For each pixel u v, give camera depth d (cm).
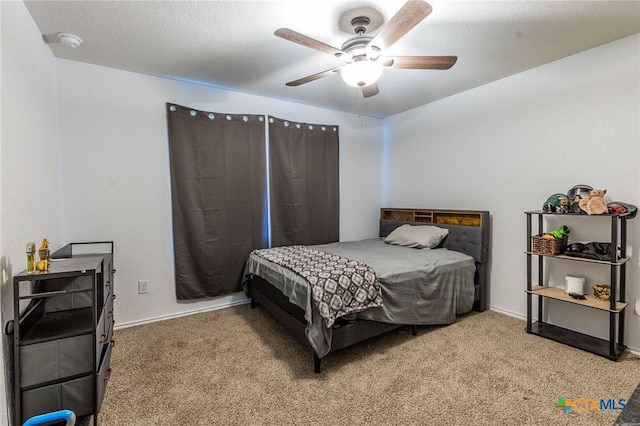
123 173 282
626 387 188
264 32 215
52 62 243
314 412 170
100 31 213
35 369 143
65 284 182
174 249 304
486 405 175
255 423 162
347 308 213
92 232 270
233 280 334
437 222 371
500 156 312
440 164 373
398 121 430
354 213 433
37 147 200
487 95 320
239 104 338
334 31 213
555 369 209
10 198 152
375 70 197
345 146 421
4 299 142
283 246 363
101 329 168
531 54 254
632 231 229
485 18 200
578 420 162
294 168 371
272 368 214
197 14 194
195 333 271
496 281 318
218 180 321
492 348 240
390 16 196
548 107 273
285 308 254
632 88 227
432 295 269
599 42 235
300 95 350
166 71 282
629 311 232
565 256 243
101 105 271
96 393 155
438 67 205
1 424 134
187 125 305
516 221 301
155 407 175
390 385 194
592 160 248
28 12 187
